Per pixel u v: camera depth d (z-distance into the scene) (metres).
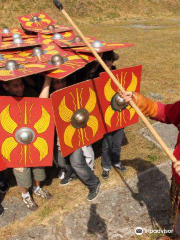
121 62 8.74
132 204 3.33
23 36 4.27
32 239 2.97
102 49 3.10
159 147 4.34
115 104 3.20
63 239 2.96
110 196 3.45
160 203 3.33
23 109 2.70
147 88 6.58
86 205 3.34
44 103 2.71
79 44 3.37
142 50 10.12
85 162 3.23
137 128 4.87
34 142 2.85
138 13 20.03
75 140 2.97
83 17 18.39
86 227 3.07
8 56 3.25
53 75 2.67
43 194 3.44
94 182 3.38
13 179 3.78
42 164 2.96
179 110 2.21
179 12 20.92
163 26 15.70
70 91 2.72
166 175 3.76
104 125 3.22
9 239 2.97
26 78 3.08
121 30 14.67
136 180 3.70
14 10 17.19
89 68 3.32
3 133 2.77
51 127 2.83
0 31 4.67
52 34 4.19
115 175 3.78
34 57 3.15
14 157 2.89
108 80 3.01
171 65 8.30
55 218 3.19
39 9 17.66
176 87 6.64
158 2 20.97
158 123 5.00
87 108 2.94
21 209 3.31
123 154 4.21
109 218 3.17
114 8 19.58
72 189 3.58
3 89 2.99
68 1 18.48
